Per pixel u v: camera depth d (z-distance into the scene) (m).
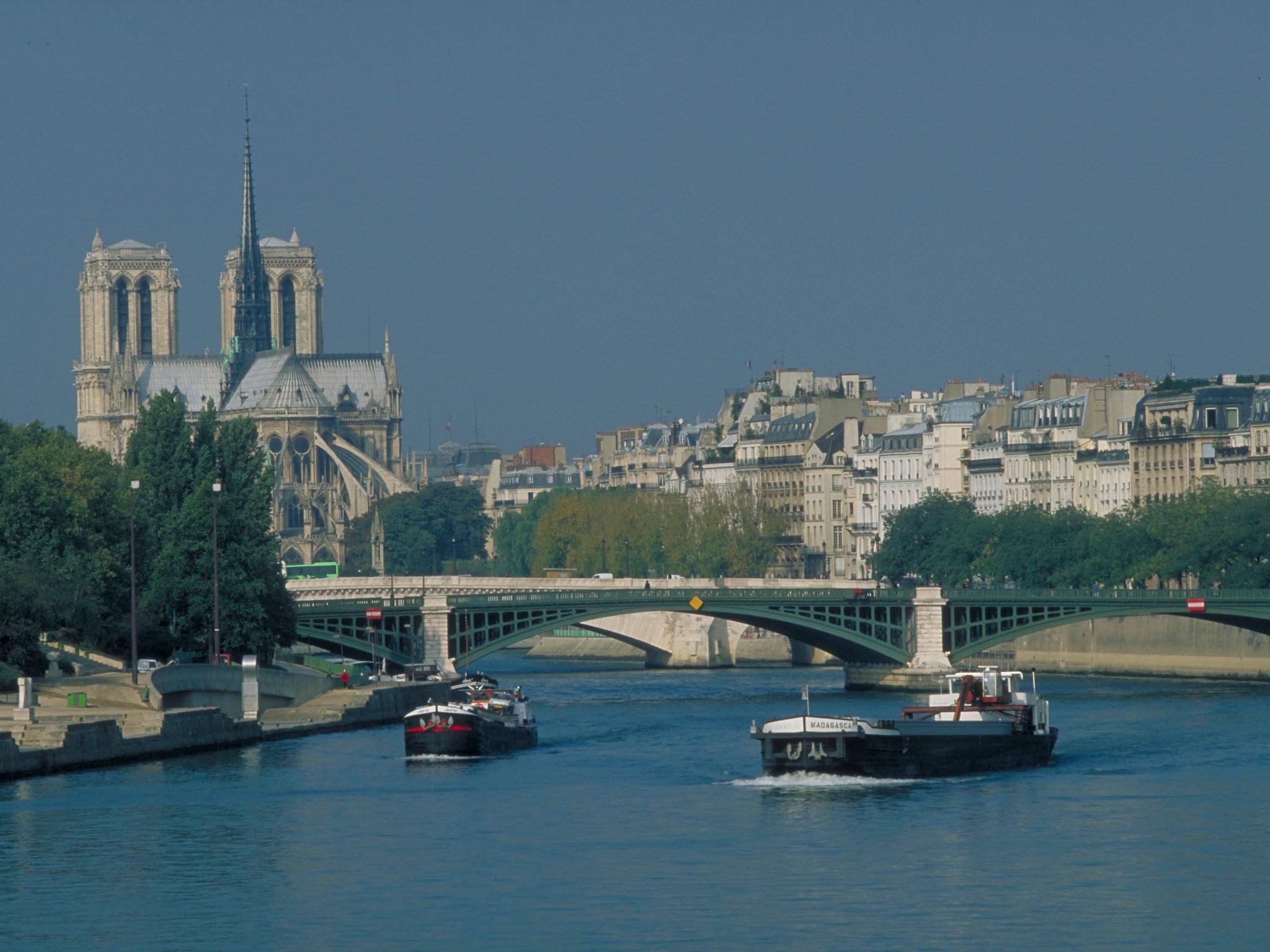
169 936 164.88
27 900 176.50
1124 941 161.62
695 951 159.38
